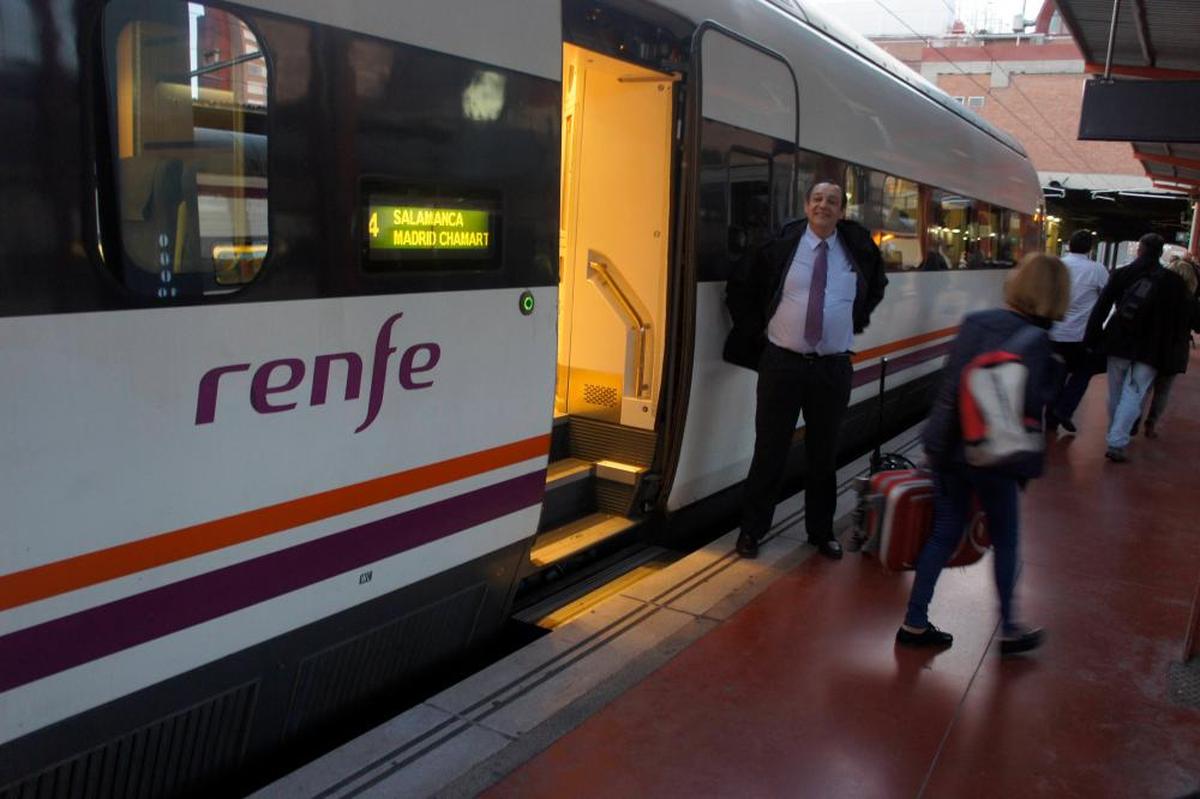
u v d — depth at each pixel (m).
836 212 4.44
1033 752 3.07
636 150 4.61
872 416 7.62
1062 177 41.16
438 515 3.20
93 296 2.20
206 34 2.40
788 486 6.57
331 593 2.87
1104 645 3.88
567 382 4.96
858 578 4.47
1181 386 11.63
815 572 4.54
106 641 2.30
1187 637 3.74
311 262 2.68
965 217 9.66
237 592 2.59
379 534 2.99
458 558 3.33
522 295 3.42
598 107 4.70
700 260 4.59
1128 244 31.66
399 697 3.55
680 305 4.51
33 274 2.10
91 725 2.33
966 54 44.97
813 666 3.60
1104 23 8.30
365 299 2.83
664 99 4.51
